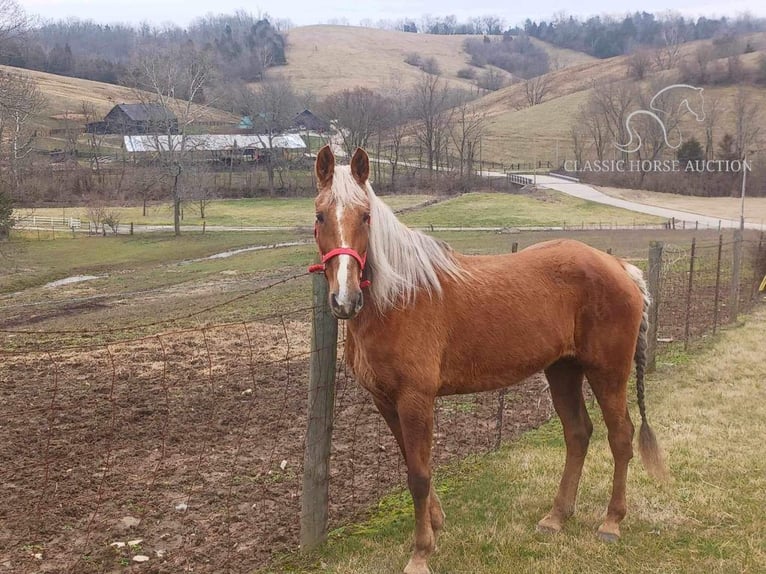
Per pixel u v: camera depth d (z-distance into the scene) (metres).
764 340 10.78
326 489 4.60
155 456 6.24
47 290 24.64
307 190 64.25
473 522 4.96
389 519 5.03
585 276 4.60
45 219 46.72
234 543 4.68
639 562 4.39
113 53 159.12
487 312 4.28
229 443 6.57
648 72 91.81
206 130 57.66
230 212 54.41
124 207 55.72
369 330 3.99
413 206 54.75
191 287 23.28
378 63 152.50
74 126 79.88
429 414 4.08
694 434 6.62
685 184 62.53
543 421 7.28
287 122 73.88
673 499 5.25
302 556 4.51
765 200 57.44
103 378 9.16
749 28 164.00
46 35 159.38
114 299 20.89
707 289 16.09
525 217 48.66
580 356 4.68
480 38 193.62
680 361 9.59
